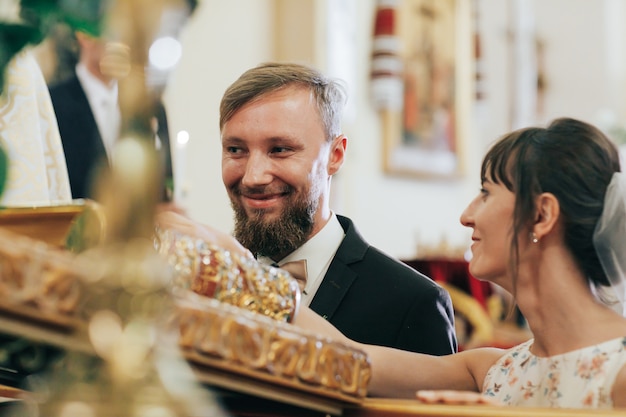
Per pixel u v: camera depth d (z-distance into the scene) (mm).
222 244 1731
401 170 10781
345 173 10031
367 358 1588
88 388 991
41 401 1072
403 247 10883
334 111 3373
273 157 3219
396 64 10523
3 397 2074
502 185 2287
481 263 2314
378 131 10625
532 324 2326
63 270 1103
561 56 14406
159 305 1003
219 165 8305
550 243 2238
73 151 3543
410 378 2453
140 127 994
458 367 2566
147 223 996
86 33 1209
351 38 10070
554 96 14258
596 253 2215
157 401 964
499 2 13352
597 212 2199
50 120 2305
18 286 1091
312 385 1475
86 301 1047
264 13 9094
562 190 2207
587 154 2221
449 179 11617
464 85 11758
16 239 1144
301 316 2219
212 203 8203
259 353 1382
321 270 3330
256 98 3232
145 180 990
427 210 11289
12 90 2139
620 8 15031
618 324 2230
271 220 3221
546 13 14391
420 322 3234
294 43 9203
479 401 1724
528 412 1500
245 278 1657
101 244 1152
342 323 3232
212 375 1361
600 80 14492
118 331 989
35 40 1311
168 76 1062
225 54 8586
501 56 13219
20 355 1359
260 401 1707
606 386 2137
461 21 11750
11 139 2135
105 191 1010
